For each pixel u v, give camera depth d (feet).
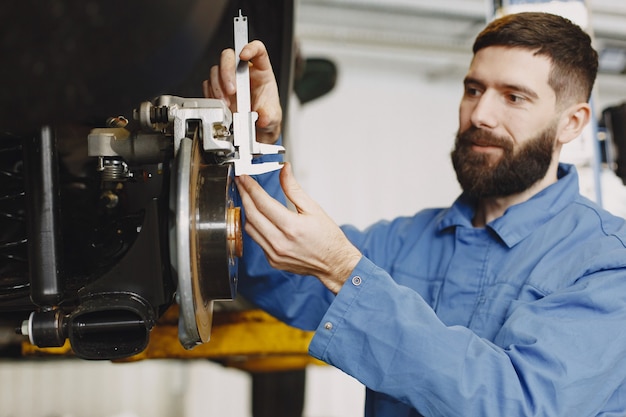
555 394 2.84
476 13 11.79
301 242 2.83
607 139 5.42
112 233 2.83
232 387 12.78
